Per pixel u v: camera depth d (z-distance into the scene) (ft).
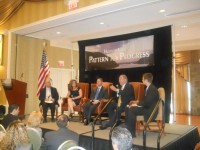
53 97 21.63
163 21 21.49
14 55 25.05
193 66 35.01
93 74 26.03
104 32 25.75
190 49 34.27
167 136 14.44
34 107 26.66
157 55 21.71
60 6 19.85
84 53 26.86
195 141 16.61
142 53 22.58
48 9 20.83
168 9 17.84
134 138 13.93
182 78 35.94
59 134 8.26
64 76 33.99
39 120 9.90
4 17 24.86
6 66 24.89
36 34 25.52
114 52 24.48
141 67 22.63
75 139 8.46
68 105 20.61
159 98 14.25
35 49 27.02
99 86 19.65
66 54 34.35
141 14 18.99
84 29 23.62
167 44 21.18
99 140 13.43
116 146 5.00
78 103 20.77
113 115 16.43
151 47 22.03
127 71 23.53
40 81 24.53
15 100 21.50
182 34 27.09
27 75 26.11
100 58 25.52
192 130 16.58
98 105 18.47
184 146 14.43
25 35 25.88
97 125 18.19
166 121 20.66
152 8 17.56
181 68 35.88
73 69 35.12
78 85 22.11
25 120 21.09
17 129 6.38
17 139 6.25
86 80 26.55
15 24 24.17
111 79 24.63
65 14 19.25
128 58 23.49
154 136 14.52
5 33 24.90
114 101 17.37
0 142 6.41
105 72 25.11
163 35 21.42
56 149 8.02
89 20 20.42
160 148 11.71
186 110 35.45
